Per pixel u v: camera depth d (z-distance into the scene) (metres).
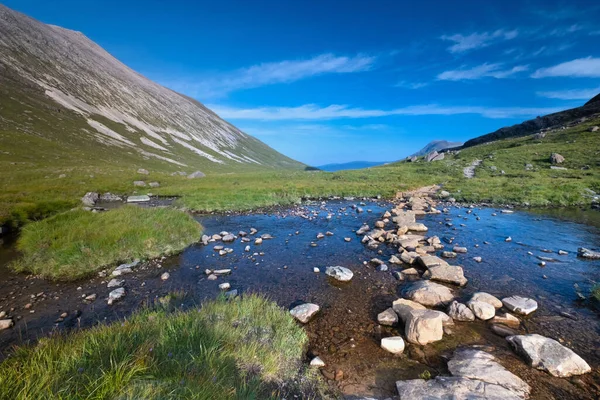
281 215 22.25
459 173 46.34
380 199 29.86
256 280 10.35
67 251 11.82
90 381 3.42
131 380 3.56
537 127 92.12
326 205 26.72
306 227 18.33
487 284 9.66
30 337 6.98
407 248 13.29
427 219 19.62
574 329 6.97
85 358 4.13
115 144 105.88
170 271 11.25
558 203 24.22
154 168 93.88
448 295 8.46
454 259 12.03
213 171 121.00
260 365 5.04
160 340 4.93
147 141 129.25
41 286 9.95
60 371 3.74
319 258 12.60
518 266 11.22
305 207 25.70
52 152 72.88
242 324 6.41
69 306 8.58
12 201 23.73
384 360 5.91
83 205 25.42
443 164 56.62
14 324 7.59
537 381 5.12
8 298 9.08
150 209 19.19
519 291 9.12
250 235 16.53
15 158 59.81
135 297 9.11
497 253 12.73
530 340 6.03
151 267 11.62
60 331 7.22
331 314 7.91
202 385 3.66
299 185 37.31
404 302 7.92
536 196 25.69
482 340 6.49
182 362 4.26
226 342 5.32
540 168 42.97
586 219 19.27
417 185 36.16
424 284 9.11
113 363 3.88
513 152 56.91
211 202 26.23
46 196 28.31
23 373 3.60
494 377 5.04
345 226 18.50
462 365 5.45
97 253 11.95
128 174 50.94
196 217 21.84
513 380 4.99
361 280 10.26
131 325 6.04
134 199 30.91
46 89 114.44
